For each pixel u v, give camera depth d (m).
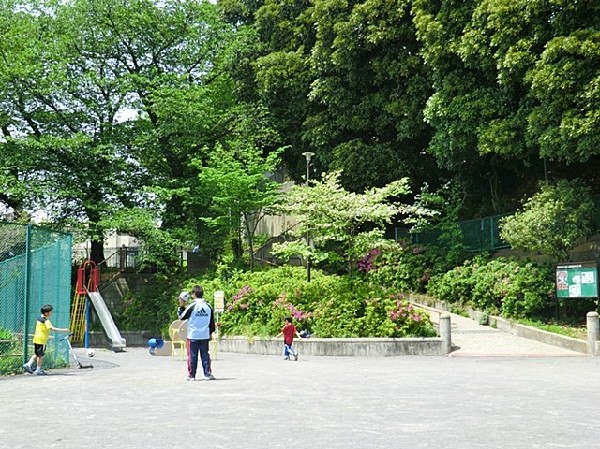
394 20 27.75
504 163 27.09
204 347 11.74
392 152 29.48
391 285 28.84
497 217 26.12
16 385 11.22
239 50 33.62
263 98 33.19
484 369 13.89
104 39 31.70
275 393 9.55
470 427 6.70
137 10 31.41
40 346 13.33
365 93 30.38
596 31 18.50
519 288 21.20
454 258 26.91
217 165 29.94
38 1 31.98
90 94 31.55
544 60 19.00
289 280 25.09
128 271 35.66
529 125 20.58
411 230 29.06
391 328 19.14
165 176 33.34
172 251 31.59
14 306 14.10
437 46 24.28
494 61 22.38
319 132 30.98
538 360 16.20
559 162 26.75
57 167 30.70
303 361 17.03
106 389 10.41
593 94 17.91
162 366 16.14
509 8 19.95
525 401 8.64
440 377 12.05
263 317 22.81
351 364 15.72
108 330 25.77
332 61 29.42
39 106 31.16
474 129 23.83
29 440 6.29
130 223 29.14
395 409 7.92
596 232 20.48
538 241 19.92
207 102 31.81
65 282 15.61
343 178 30.19
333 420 7.14
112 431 6.66
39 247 14.53
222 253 34.06
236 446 5.85
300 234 24.00
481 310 23.27
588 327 17.50
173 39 32.81
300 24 33.28
